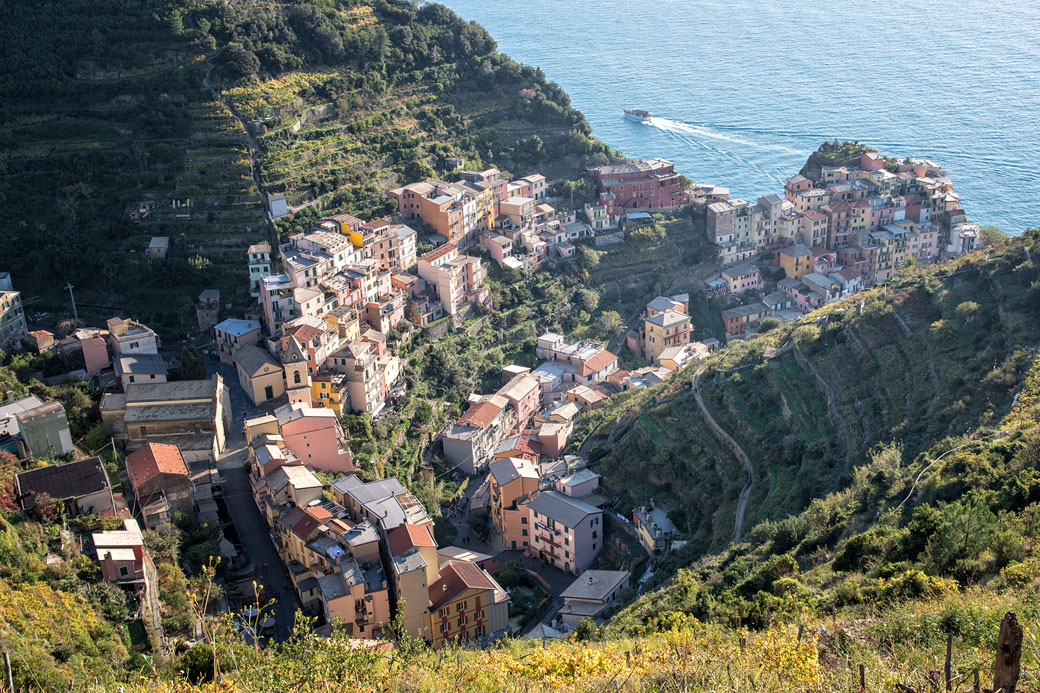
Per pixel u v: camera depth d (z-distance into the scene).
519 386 181.12
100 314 172.25
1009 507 86.88
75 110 196.25
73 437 134.38
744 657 58.84
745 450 136.62
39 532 99.69
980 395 118.44
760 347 158.75
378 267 179.88
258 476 129.00
